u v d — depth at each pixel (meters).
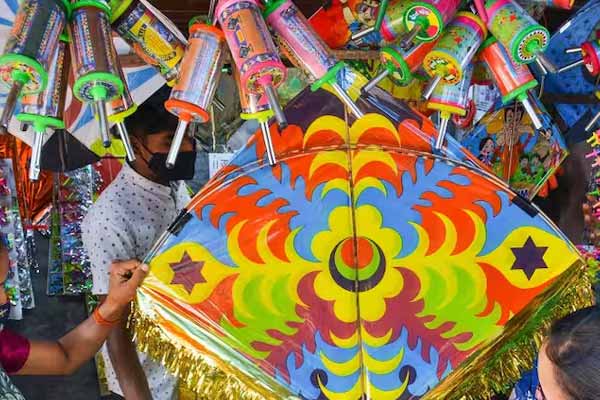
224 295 1.49
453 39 1.33
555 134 1.93
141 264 1.47
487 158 2.01
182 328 1.47
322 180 1.53
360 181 1.54
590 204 2.15
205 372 1.47
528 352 1.55
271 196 1.51
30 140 1.79
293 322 1.51
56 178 3.00
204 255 1.49
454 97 1.40
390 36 1.39
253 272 1.50
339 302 1.53
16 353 1.44
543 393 1.12
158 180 1.82
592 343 1.03
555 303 1.56
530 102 1.50
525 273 1.56
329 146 1.52
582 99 1.92
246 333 1.49
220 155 2.09
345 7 1.49
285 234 1.52
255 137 1.50
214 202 1.49
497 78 1.40
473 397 1.54
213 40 1.27
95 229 1.74
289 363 1.50
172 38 1.32
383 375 1.53
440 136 1.46
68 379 3.07
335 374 1.51
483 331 1.55
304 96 1.50
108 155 1.96
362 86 1.47
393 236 1.54
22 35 1.13
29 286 3.02
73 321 3.34
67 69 1.26
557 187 2.18
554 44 1.83
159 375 1.83
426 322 1.54
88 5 1.20
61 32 1.19
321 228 1.53
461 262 1.55
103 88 1.17
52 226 3.10
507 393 1.99
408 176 1.54
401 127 1.53
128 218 1.75
